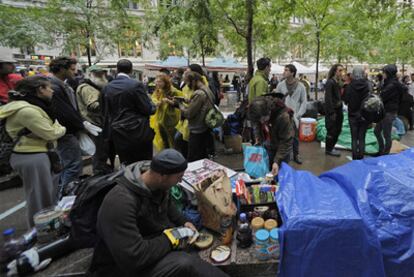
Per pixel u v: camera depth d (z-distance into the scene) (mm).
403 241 1785
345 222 1681
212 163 2832
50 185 2561
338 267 1721
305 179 2176
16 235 2756
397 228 1787
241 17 5137
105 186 1694
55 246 2137
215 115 3662
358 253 1699
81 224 1771
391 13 4359
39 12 8172
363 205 1861
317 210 1784
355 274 1723
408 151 2535
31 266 1991
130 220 1536
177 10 3971
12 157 2428
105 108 3104
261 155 2869
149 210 1687
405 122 6980
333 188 2094
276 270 1970
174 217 2055
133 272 1555
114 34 8695
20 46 8195
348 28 8211
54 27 8125
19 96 2359
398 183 1940
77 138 3283
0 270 2045
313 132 6141
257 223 2115
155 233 1788
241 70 18938
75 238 1806
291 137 2668
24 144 2410
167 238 1698
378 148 5047
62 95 2984
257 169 2857
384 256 1789
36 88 2375
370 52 10375
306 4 7477
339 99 4656
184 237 1755
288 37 10195
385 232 1780
